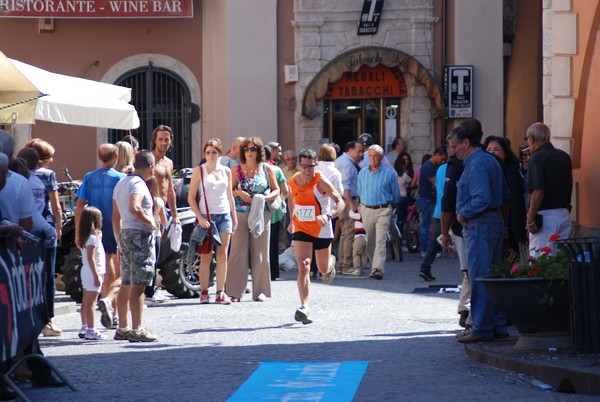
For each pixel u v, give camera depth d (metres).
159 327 17.55
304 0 34.53
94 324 16.47
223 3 34.66
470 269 14.75
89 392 12.25
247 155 20.94
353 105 34.91
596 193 21.14
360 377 12.76
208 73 35.59
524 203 16.25
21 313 11.42
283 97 34.78
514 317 13.50
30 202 12.08
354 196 25.94
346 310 19.27
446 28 34.88
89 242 16.39
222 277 20.72
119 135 35.62
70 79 23.16
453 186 15.67
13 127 19.66
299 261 17.75
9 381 11.55
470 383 12.27
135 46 35.53
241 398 11.67
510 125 38.59
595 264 12.64
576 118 22.16
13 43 35.12
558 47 22.17
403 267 27.62
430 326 17.03
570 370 11.74
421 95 34.62
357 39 34.72
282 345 15.43
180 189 22.59
